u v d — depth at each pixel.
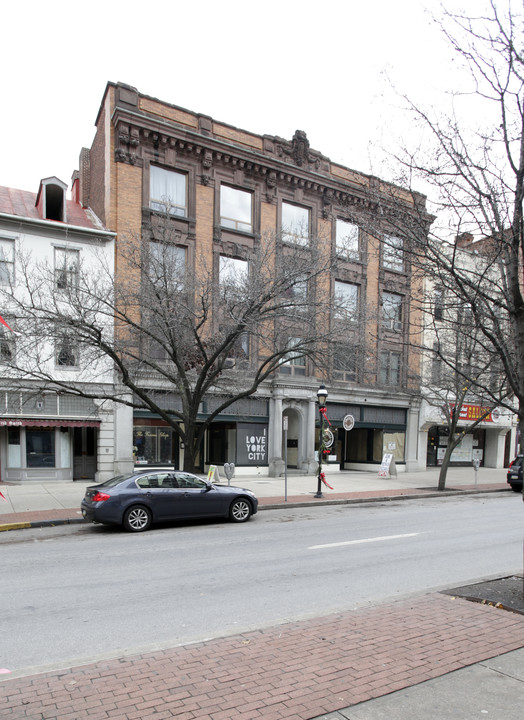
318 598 6.39
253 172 22.62
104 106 20.67
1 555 8.96
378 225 7.25
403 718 3.36
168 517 11.59
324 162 24.45
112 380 18.80
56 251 18.50
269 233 16.94
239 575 7.50
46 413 17.98
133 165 19.83
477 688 3.77
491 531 11.34
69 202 22.52
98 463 18.81
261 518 13.30
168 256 15.65
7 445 18.22
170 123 20.45
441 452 31.12
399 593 6.49
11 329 13.20
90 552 9.16
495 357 10.65
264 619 5.65
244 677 3.92
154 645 4.58
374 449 27.22
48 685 3.82
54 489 16.94
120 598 6.43
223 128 22.06
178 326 14.16
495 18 5.80
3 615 5.81
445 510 15.09
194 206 21.09
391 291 25.17
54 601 6.31
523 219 6.28
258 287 13.42
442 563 8.27
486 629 4.95
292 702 3.54
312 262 14.09
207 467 23.12
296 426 24.41
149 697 3.62
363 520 12.95
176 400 20.30
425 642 4.61
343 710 3.45
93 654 4.73
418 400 27.23
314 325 14.25
